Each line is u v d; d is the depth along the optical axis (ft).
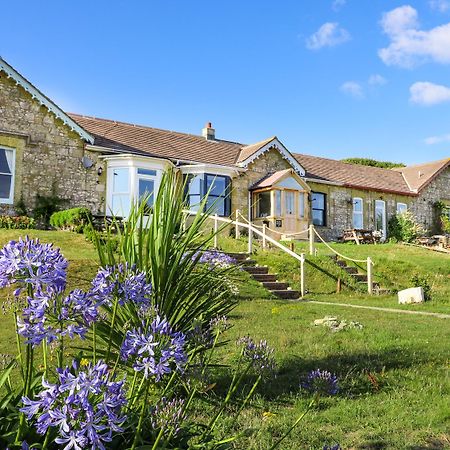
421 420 15.72
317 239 95.40
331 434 14.69
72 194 71.56
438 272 62.39
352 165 117.60
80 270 42.96
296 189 88.02
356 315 37.22
